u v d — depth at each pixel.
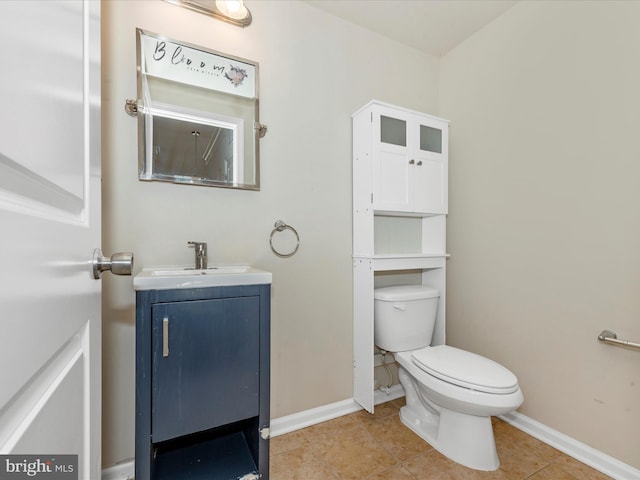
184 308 1.02
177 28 1.33
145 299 0.97
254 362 1.12
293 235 1.58
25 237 0.34
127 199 1.24
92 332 0.62
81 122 0.58
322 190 1.66
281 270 1.55
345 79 1.74
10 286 0.31
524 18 1.59
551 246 1.48
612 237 1.28
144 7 1.27
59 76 0.47
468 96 1.89
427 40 1.91
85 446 0.57
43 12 0.41
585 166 1.37
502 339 1.69
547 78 1.50
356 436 1.52
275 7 1.54
